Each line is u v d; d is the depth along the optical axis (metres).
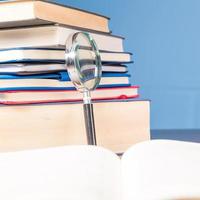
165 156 0.68
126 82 1.03
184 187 0.61
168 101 1.87
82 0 2.05
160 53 1.88
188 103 1.84
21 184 0.61
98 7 2.01
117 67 1.02
